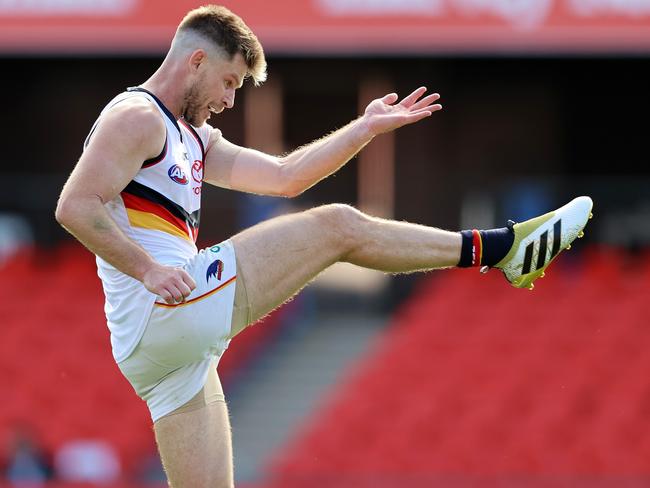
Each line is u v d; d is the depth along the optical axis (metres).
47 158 57.22
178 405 16.53
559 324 47.31
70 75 56.91
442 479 39.88
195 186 16.64
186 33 16.30
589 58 54.72
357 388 45.41
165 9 48.81
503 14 48.69
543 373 45.22
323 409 44.56
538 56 52.41
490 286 49.84
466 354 46.41
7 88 56.97
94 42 48.94
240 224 50.25
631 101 55.81
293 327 50.06
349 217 16.56
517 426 42.81
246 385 46.38
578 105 55.81
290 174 17.31
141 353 16.25
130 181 15.86
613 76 55.69
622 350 46.03
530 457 41.56
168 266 15.13
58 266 51.12
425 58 55.28
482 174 55.53
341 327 49.81
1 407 45.00
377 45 49.16
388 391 45.00
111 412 44.75
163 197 16.06
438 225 54.47
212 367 17.00
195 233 16.73
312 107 56.50
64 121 57.09
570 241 17.22
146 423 44.09
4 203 51.25
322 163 17.08
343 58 55.75
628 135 55.81
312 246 16.44
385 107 16.78
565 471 41.28
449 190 54.22
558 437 42.31
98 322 48.84
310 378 46.50
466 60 55.56
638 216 48.38
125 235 15.12
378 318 50.66
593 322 47.28
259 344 48.72
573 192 48.41
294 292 16.53
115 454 43.22
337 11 48.78
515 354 46.19
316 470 41.50
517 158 55.94
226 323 16.22
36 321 48.94
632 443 42.19
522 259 17.03
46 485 40.25
